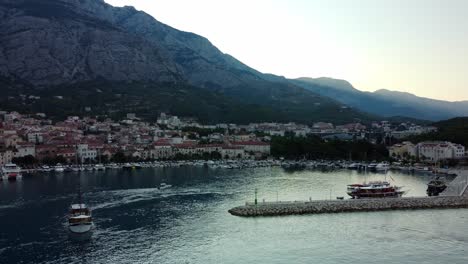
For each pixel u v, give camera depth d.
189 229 180.12
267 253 150.25
